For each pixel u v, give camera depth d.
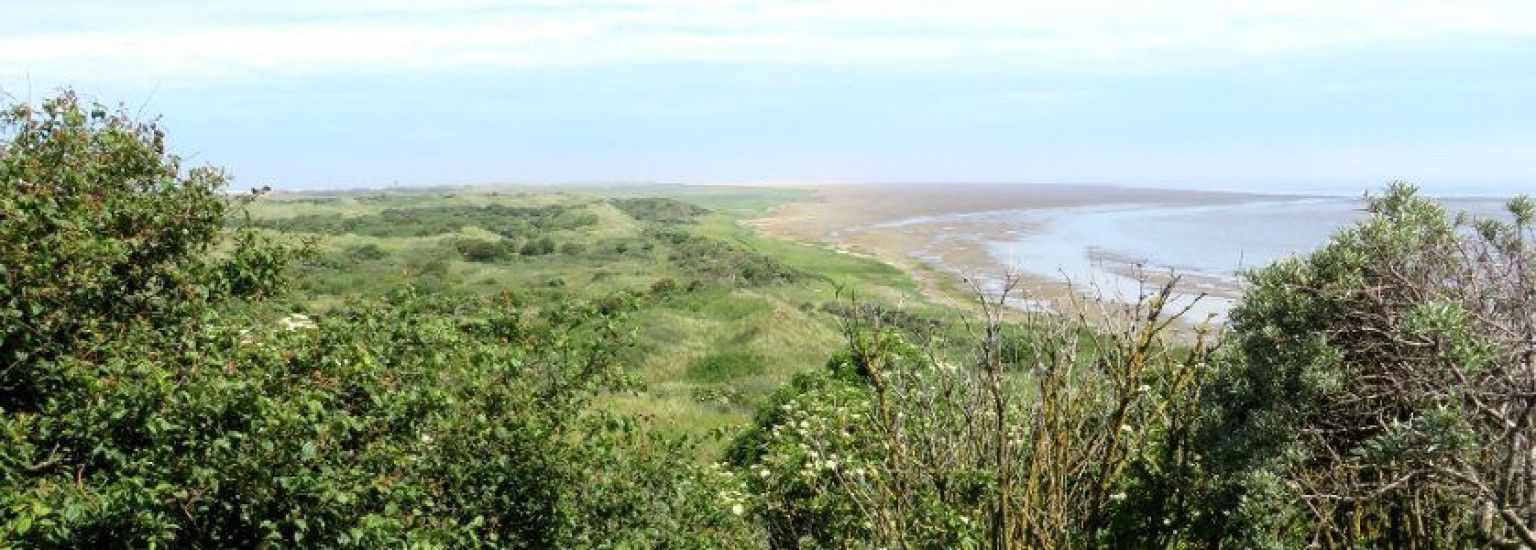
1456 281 5.96
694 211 156.50
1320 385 5.90
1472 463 5.57
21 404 6.35
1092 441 5.86
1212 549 6.28
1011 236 102.88
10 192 6.93
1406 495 6.19
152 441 5.88
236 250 8.56
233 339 6.61
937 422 6.26
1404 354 5.80
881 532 6.70
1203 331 6.00
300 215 106.81
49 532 5.08
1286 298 6.30
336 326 7.04
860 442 9.93
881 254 85.00
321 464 6.14
